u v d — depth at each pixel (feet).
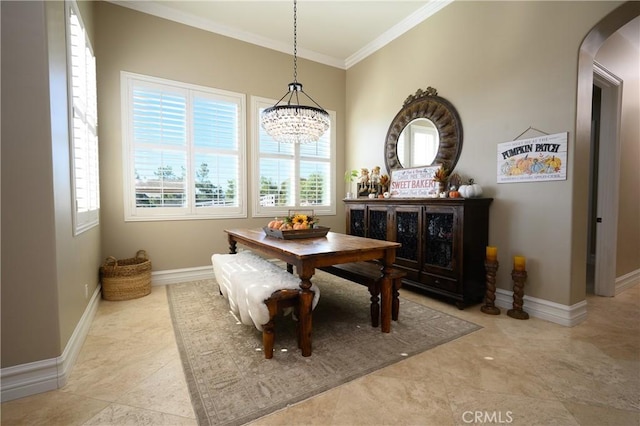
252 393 5.30
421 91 12.12
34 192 5.26
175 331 7.86
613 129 10.47
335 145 16.57
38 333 5.34
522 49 8.91
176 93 12.34
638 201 12.09
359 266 9.30
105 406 4.98
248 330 7.94
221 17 12.49
